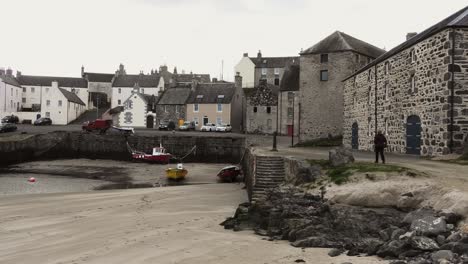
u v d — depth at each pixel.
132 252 12.37
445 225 11.12
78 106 80.06
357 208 14.48
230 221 16.27
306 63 44.88
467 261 8.88
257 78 81.50
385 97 29.09
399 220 13.03
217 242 13.29
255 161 22.61
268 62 81.94
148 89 86.62
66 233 15.27
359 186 15.55
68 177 35.84
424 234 10.81
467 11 22.70
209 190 27.50
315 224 13.52
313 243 12.10
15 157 46.03
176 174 33.97
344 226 13.10
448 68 21.23
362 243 11.58
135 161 46.44
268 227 14.80
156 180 34.06
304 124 44.62
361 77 34.53
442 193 13.30
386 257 10.39
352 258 10.47
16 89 83.31
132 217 18.34
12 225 16.81
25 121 74.38
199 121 67.31
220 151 47.28
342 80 41.28
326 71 44.00
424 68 23.47
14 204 22.12
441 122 21.70
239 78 70.75
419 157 22.75
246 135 52.78
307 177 18.34
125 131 52.47
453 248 9.69
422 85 23.67
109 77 95.38
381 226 12.88
